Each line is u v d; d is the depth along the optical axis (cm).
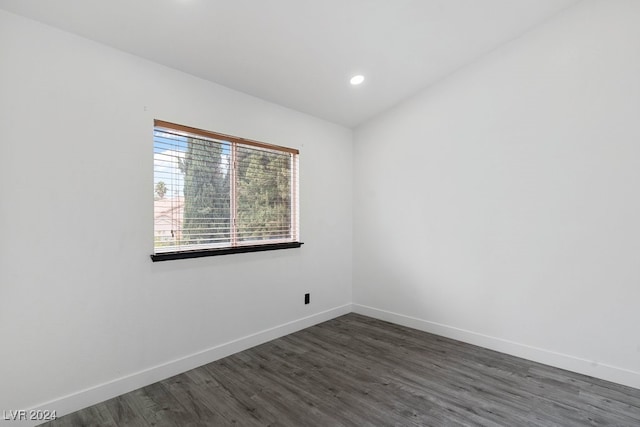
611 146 227
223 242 276
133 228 218
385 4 209
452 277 309
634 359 219
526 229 264
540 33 254
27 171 178
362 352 278
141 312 222
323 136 362
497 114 279
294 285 330
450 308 310
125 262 215
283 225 326
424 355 272
